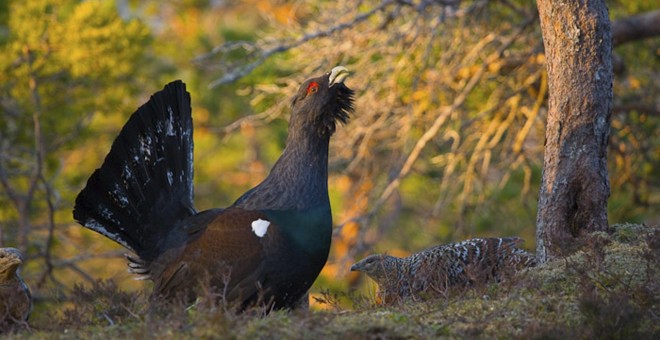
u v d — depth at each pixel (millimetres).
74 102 33094
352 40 26750
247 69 25188
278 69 29516
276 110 27219
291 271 12680
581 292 12719
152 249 13438
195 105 38562
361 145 27250
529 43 27016
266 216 12766
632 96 28453
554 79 15133
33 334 12406
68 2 34844
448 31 26891
